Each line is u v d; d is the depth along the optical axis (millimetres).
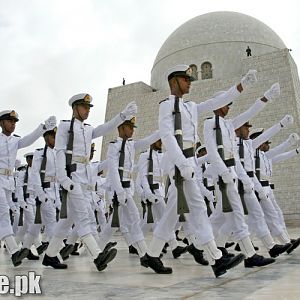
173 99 5609
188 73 5742
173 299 3580
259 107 7121
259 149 9602
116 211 7355
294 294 3691
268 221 8344
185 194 5391
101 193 13914
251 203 7375
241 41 34406
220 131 6125
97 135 6820
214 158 5984
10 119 7426
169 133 5352
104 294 3955
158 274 5617
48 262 6762
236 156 7102
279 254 7488
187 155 5457
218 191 6766
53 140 8594
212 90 29047
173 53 35656
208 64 34188
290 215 23891
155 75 37062
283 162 24750
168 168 5551
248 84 5840
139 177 9477
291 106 25828
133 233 7461
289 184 24312
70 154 6266
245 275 5207
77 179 6258
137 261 7844
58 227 6719
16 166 12883
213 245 5199
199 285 4449
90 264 7531
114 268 6570
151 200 8984
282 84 26594
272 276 5047
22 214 10406
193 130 5637
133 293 3980
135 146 7930
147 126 30859
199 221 5340
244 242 6059
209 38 34781
